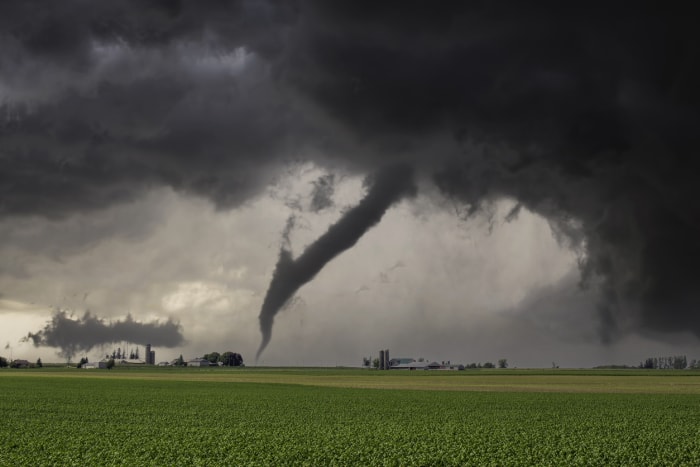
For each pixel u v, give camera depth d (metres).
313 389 110.25
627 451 38.66
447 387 120.19
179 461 34.75
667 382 145.75
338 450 38.53
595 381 151.50
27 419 56.50
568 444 41.88
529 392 102.69
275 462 34.69
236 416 60.94
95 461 34.53
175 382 132.00
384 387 119.38
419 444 41.25
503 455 36.84
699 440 44.00
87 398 82.81
